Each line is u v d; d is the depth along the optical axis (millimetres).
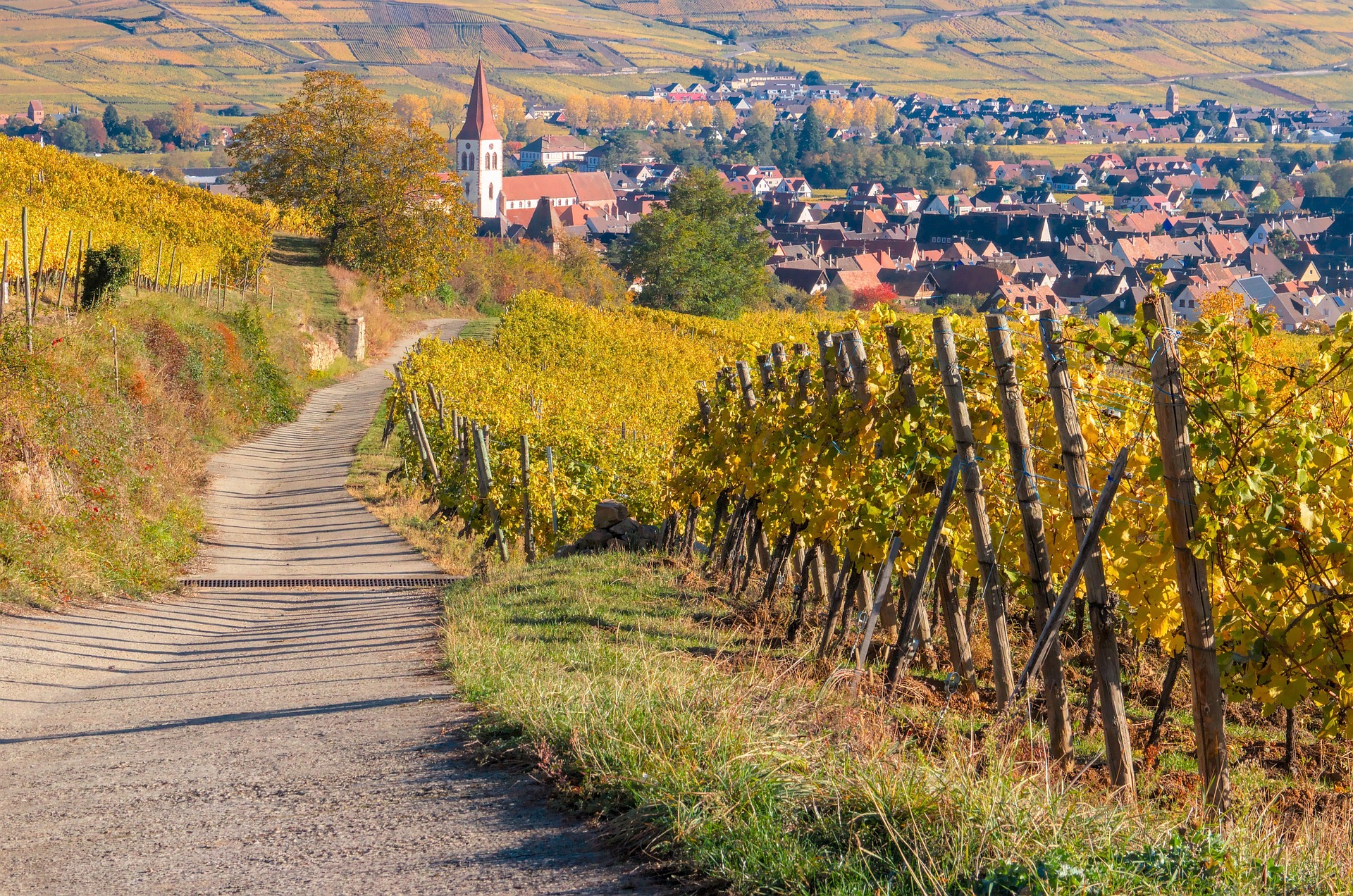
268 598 18406
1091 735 9188
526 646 10820
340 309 65125
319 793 6949
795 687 8148
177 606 17156
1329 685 7137
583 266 134000
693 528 16766
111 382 26594
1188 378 7133
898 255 195500
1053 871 4578
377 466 34469
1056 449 9039
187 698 10844
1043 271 181250
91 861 6070
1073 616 11727
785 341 15266
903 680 9656
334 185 78688
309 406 49344
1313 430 6844
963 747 6973
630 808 5977
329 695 10258
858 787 5539
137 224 53125
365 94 79188
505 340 52844
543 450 23031
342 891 5328
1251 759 8727
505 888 5211
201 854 6035
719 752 6215
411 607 16547
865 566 10516
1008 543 9727
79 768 8281
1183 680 10750
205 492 29297
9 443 17906
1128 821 5348
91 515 18531
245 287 59250
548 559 18688
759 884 4941
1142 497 8352
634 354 56094
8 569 15383
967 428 8344
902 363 9672
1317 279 185250
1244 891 4652
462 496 24844
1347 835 6258
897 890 4684
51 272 37281
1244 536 6699
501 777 6871
